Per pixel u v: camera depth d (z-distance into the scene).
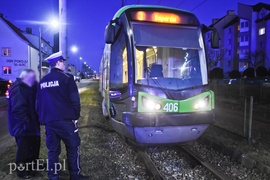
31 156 4.78
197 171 5.36
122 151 6.53
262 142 6.90
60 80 3.92
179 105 5.41
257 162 5.31
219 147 6.54
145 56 5.68
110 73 6.83
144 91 5.40
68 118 3.92
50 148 3.99
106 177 4.80
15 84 4.42
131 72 5.48
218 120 10.15
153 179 4.82
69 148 4.04
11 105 4.43
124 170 5.29
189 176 5.13
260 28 44.28
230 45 52.19
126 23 5.79
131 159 5.99
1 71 42.50
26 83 4.47
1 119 11.12
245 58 47.25
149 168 5.12
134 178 4.92
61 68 4.14
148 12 5.91
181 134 5.57
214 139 7.19
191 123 5.46
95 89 32.28
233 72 36.38
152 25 5.88
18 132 4.45
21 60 43.12
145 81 5.50
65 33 8.54
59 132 3.91
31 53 45.50
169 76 5.88
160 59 5.88
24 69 4.54
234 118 10.62
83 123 9.50
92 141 7.13
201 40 6.14
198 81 5.85
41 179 4.49
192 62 6.05
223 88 20.59
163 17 5.98
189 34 6.10
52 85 3.91
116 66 6.42
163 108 5.35
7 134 8.14
